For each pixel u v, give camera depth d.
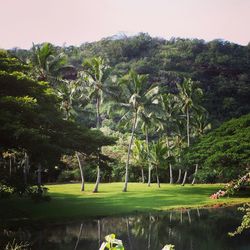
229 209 31.39
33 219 26.83
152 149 55.56
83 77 52.22
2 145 26.14
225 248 17.92
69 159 66.00
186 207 32.59
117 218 27.53
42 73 45.19
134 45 131.12
